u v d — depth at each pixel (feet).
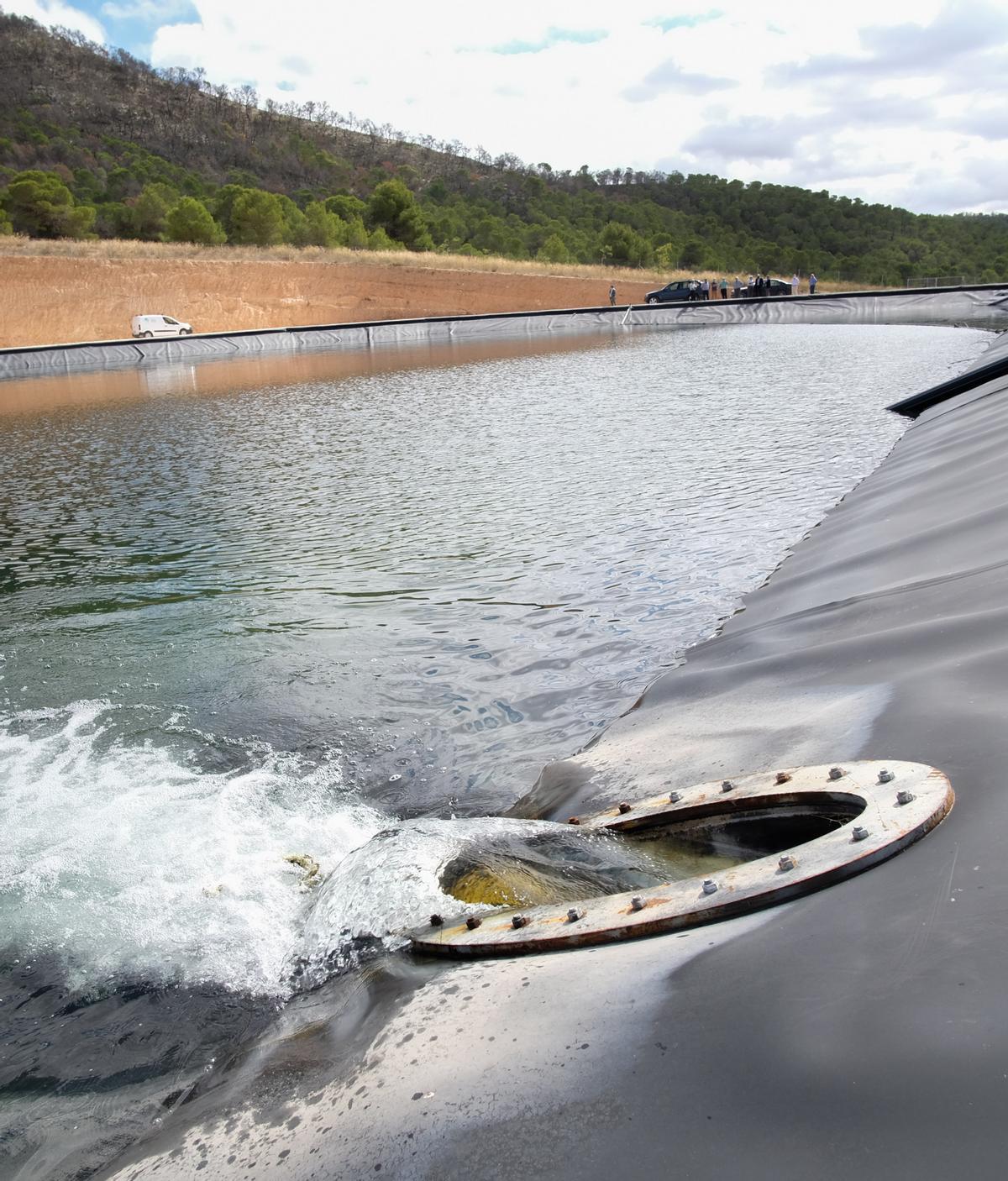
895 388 72.84
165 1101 10.85
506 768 19.74
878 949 9.21
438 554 35.76
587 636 27.04
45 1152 10.26
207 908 14.67
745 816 13.80
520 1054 9.24
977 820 10.95
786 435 55.36
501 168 512.22
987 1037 7.76
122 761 20.36
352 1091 9.64
